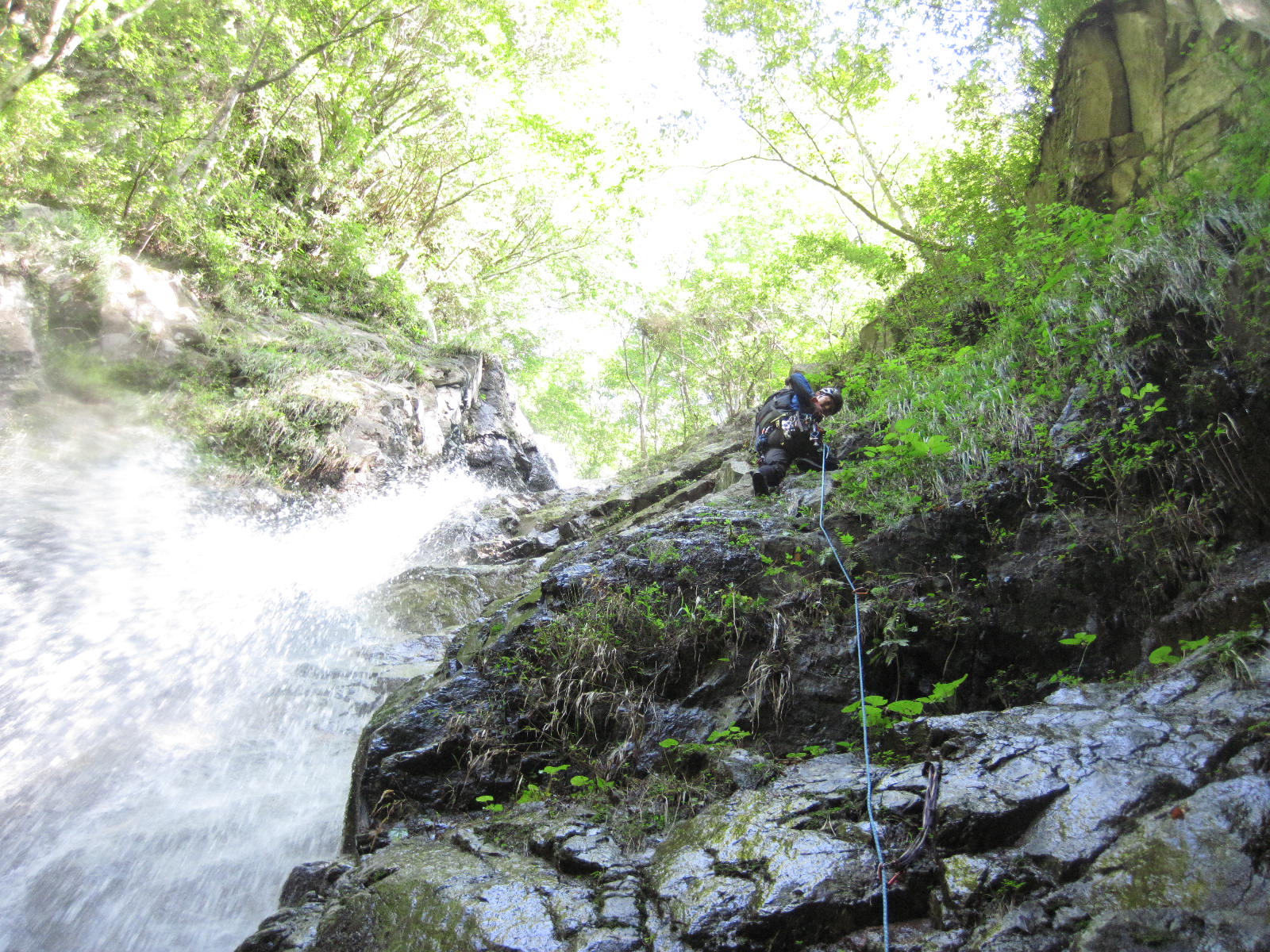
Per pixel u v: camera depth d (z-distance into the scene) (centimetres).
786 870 267
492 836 364
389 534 1121
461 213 1681
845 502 534
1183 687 335
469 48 1330
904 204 1123
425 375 1409
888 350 862
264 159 1580
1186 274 491
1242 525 413
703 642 462
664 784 376
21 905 423
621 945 257
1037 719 332
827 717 422
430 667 712
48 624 721
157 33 1273
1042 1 850
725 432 1176
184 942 408
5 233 1044
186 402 1096
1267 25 624
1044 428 495
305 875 388
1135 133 755
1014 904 237
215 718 638
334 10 1359
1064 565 441
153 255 1280
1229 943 199
